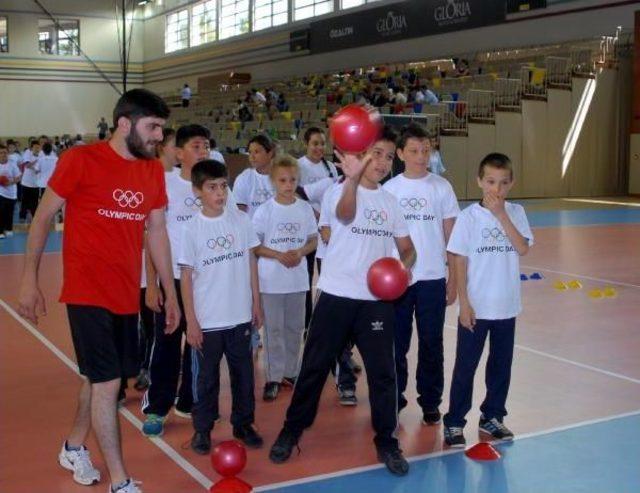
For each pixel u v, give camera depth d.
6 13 39.75
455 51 28.02
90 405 3.95
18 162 19.66
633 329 7.63
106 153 3.68
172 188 4.99
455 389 4.57
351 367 5.45
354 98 27.23
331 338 4.23
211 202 4.45
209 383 4.48
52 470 4.20
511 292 4.55
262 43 36.75
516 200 24.30
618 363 6.36
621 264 11.86
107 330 3.70
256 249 5.45
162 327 4.75
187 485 3.99
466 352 4.55
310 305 6.51
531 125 24.92
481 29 27.11
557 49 25.28
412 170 4.98
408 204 4.91
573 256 12.70
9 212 16.17
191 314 4.42
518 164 24.86
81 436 4.09
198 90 39.75
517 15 25.95
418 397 5.07
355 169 3.91
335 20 32.44
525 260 12.31
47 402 5.41
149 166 3.82
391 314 4.23
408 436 4.73
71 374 6.14
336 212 4.11
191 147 4.95
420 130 4.99
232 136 31.27
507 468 4.20
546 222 17.97
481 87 25.25
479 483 4.00
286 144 26.52
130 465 4.26
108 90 43.09
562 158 25.45
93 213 3.66
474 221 4.51
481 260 4.51
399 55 30.12
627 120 26.14
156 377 4.78
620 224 17.48
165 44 43.31
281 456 4.28
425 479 4.05
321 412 5.23
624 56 25.80
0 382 5.90
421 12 28.83
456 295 4.85
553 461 4.29
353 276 4.18
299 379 4.30
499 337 4.59
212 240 4.44
